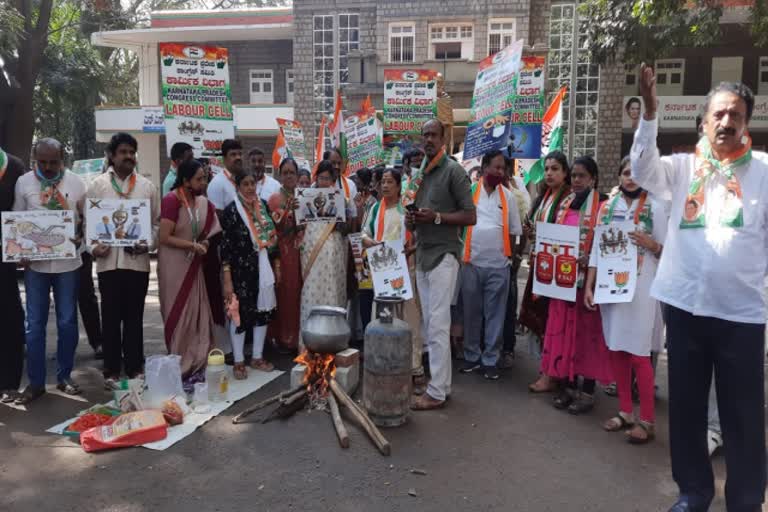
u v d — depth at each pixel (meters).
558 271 4.49
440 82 9.98
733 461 2.75
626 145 20.48
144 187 4.87
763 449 2.72
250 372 5.21
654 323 4.38
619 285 3.95
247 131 21.61
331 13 20.45
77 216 4.71
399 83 8.49
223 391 4.59
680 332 2.83
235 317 4.83
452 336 5.89
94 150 25.86
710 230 2.70
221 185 5.46
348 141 8.48
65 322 4.69
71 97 20.12
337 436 4.01
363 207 6.35
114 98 25.08
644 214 3.94
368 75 18.53
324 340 4.48
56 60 19.64
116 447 3.81
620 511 3.19
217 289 5.26
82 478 3.45
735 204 2.64
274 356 5.77
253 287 5.04
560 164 4.73
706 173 2.73
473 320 5.44
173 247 4.71
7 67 14.96
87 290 5.62
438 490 3.37
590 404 4.57
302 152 9.11
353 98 18.42
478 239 5.25
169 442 3.88
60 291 4.65
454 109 17.48
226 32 22.16
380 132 8.62
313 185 5.60
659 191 2.88
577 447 3.94
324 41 20.69
